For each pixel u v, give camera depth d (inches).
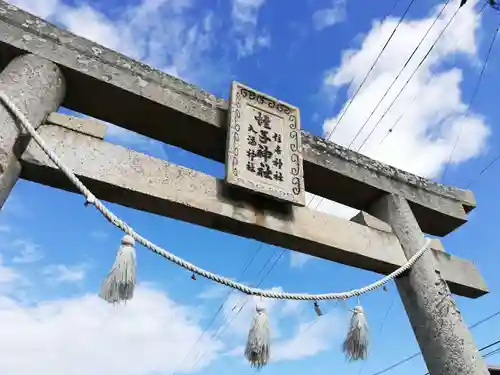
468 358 156.6
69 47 151.1
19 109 125.4
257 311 148.3
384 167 211.5
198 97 172.1
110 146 143.0
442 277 180.4
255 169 162.1
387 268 185.3
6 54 142.6
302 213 170.9
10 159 116.6
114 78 154.3
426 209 210.5
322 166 189.6
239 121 170.1
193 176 153.8
